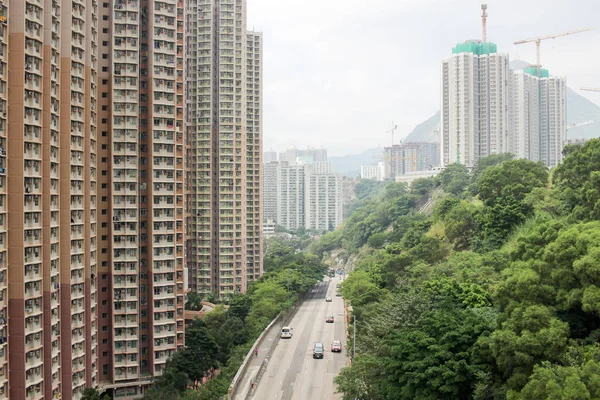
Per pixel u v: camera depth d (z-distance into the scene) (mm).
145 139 129750
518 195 129000
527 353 58625
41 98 98500
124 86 126562
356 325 118500
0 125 91750
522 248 75875
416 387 66125
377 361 78375
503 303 67750
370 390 79250
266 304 155250
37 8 97875
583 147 110250
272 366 119875
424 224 169125
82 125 111688
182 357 114062
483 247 121312
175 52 131250
